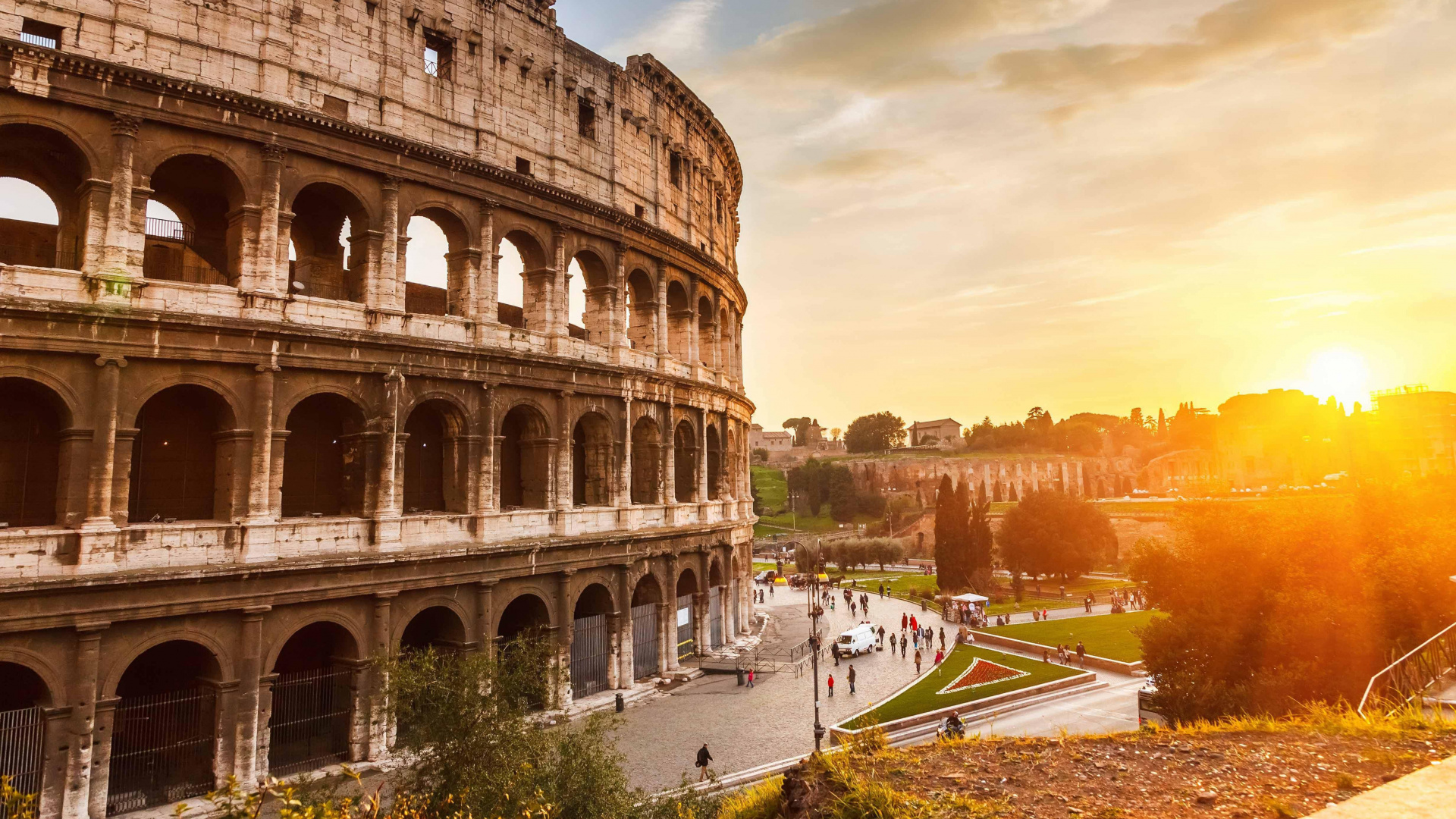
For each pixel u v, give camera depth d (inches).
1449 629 1443.2
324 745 1806.1
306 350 1768.0
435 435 2185.0
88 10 1565.0
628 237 2608.3
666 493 2699.3
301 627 1715.1
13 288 1460.4
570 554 2250.2
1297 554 1959.9
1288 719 1089.4
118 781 1574.8
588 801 1216.8
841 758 912.3
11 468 1572.3
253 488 1680.6
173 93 1626.5
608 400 2486.5
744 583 3432.6
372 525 1845.5
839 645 3225.9
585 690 2335.1
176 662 1750.7
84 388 1514.5
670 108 2962.6
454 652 1978.3
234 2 1747.0
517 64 2297.0
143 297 1583.4
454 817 1115.9
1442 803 524.4
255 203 1747.0
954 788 815.1
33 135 1556.3
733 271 3720.5
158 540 1555.1
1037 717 2359.7
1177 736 957.8
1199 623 1959.9
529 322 2367.1
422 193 2042.3
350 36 1921.8
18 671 1567.4
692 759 1897.1
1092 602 4549.7
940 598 4830.2
